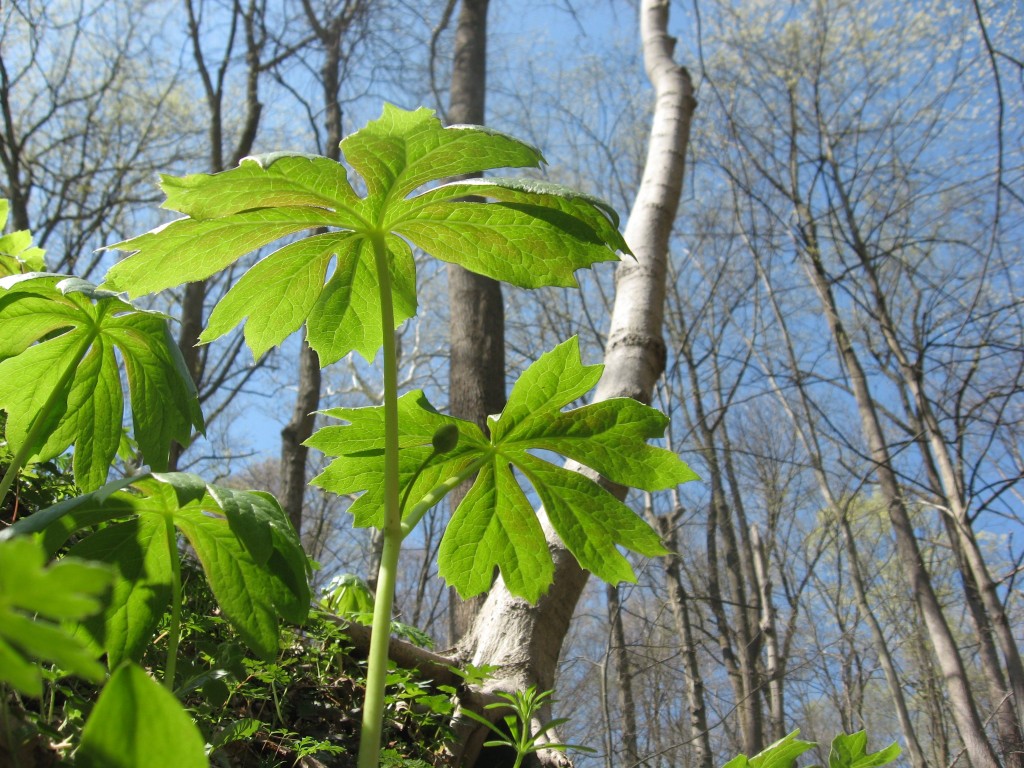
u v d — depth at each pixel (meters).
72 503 0.76
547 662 1.88
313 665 1.89
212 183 0.82
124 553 0.92
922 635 8.95
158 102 10.05
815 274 8.22
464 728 1.75
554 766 1.71
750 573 10.64
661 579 9.81
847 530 7.67
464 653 2.00
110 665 0.90
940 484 7.19
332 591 2.19
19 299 1.02
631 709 7.83
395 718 1.80
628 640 9.84
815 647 9.62
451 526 1.06
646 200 2.86
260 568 0.93
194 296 6.37
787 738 0.93
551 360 0.97
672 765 9.08
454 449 1.01
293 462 5.79
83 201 9.19
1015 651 5.71
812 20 9.45
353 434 0.97
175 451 4.78
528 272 1.04
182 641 1.55
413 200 0.93
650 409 1.00
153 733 0.46
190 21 8.66
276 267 1.01
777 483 11.04
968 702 5.98
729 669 8.89
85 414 1.15
